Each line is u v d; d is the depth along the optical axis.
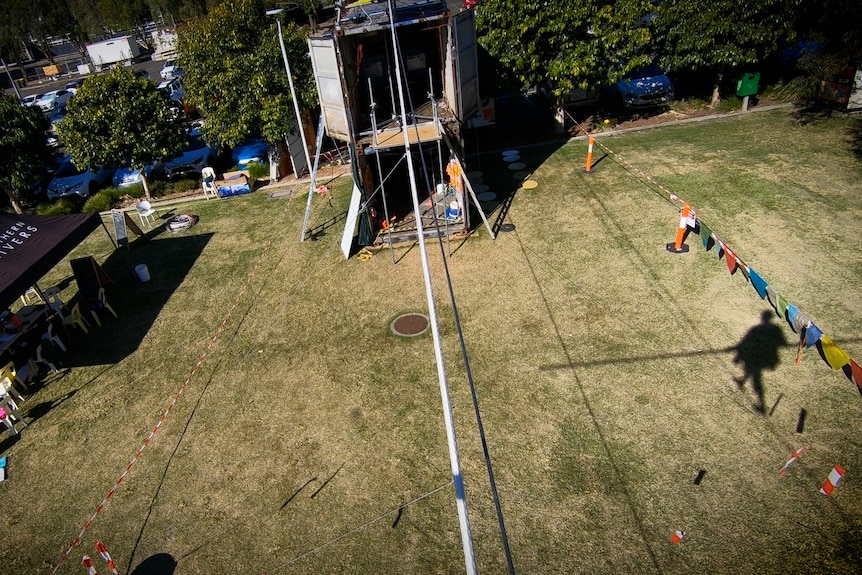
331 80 10.89
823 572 5.59
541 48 15.66
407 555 6.33
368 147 11.21
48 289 12.29
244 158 18.39
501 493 6.81
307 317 10.60
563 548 6.15
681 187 13.01
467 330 9.59
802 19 15.16
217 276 12.41
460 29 10.88
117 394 9.38
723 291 9.55
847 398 7.37
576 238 11.66
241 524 6.93
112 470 7.95
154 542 6.87
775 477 6.55
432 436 7.75
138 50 48.81
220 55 15.73
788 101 17.19
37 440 8.66
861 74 14.96
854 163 13.02
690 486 6.59
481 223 12.80
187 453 8.04
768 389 7.65
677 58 16.30
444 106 12.64
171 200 16.98
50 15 47.78
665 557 5.93
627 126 17.27
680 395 7.77
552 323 9.44
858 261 9.75
